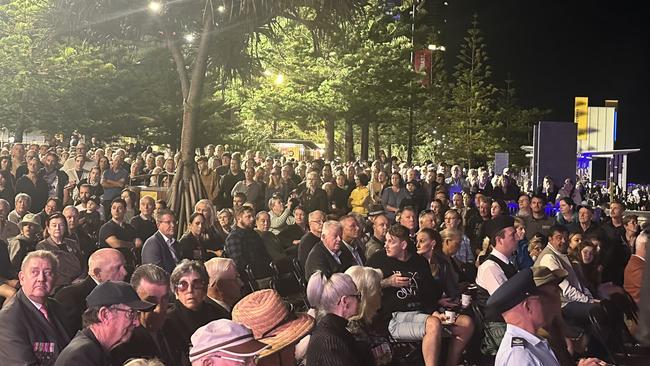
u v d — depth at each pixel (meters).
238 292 7.59
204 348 4.18
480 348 8.95
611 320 9.85
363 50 37.44
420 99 40.38
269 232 12.02
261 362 5.02
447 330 8.47
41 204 15.29
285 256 11.91
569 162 24.83
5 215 11.34
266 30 14.61
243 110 39.97
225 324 4.25
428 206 21.70
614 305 9.86
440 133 70.81
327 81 37.56
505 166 48.25
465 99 70.81
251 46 14.78
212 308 7.13
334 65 37.75
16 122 36.03
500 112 72.44
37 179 15.30
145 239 12.18
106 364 5.34
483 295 9.46
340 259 10.30
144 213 12.30
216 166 21.03
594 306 9.91
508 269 9.62
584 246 11.62
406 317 8.41
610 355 9.75
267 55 35.22
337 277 6.30
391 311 8.52
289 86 38.50
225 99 39.78
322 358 6.05
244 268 11.02
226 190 19.12
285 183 18.88
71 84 35.34
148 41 14.72
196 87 14.14
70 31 14.46
